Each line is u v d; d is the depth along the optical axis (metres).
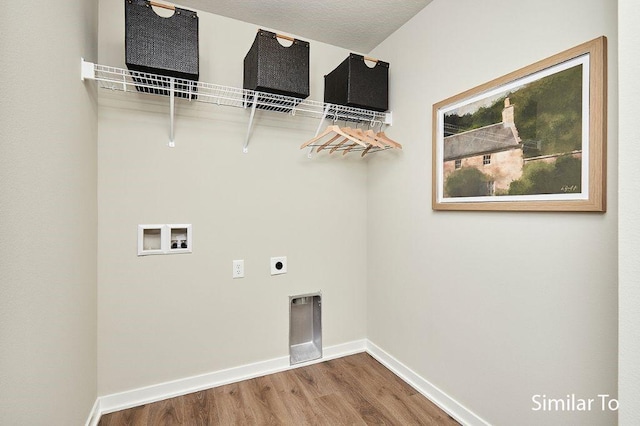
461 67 1.67
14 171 0.86
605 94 1.10
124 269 1.77
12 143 0.85
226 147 2.02
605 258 1.11
